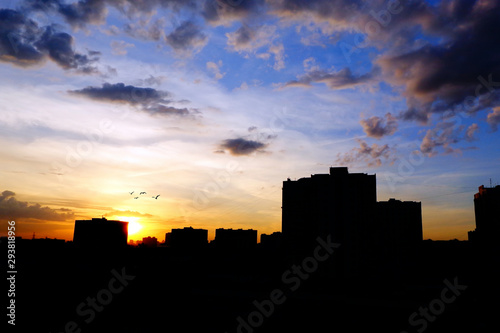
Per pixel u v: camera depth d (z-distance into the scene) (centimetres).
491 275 4956
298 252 7575
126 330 5272
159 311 5881
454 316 4884
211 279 7094
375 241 7275
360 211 7350
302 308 5506
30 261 7312
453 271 7181
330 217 7375
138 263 7769
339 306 5388
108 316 5806
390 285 6241
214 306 5900
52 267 7112
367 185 7512
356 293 5928
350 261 7038
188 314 5772
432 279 6606
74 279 6950
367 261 7075
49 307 6022
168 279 7019
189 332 5216
